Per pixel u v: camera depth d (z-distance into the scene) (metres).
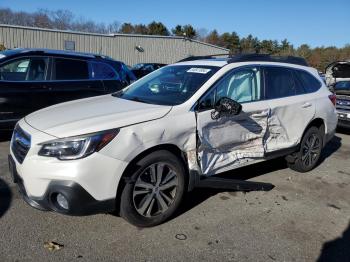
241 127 4.34
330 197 4.81
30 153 3.24
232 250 3.37
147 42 36.97
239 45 93.00
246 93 4.54
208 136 3.99
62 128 3.28
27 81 6.55
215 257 3.25
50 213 3.82
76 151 3.14
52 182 3.13
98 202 3.23
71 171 3.10
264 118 4.59
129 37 35.59
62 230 3.52
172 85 4.38
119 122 3.35
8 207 3.91
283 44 89.19
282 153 5.05
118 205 3.50
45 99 6.70
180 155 3.84
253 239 3.59
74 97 7.05
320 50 68.56
